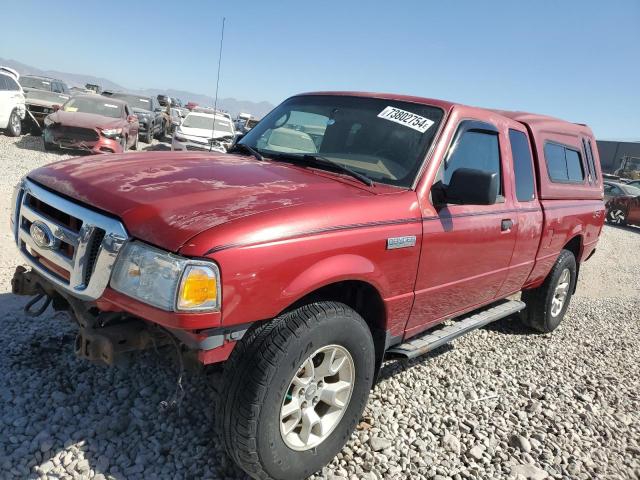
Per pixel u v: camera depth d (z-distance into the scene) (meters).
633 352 5.91
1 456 2.68
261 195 2.78
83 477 2.61
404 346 3.62
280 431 2.59
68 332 4.05
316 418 2.79
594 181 6.24
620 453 3.69
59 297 3.13
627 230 21.28
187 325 2.27
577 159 5.84
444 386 4.21
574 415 4.09
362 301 3.26
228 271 2.33
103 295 2.45
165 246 2.31
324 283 2.70
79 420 3.04
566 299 6.08
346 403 2.95
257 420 2.45
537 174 4.87
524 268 4.82
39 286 3.14
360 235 2.87
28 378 3.37
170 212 2.47
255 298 2.43
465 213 3.68
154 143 22.12
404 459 3.15
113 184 2.75
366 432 3.36
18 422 2.94
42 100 18.19
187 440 2.99
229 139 4.98
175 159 3.40
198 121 16.86
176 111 32.12
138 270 2.35
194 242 2.30
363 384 3.00
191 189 2.74
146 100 22.11
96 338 2.55
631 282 10.96
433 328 4.16
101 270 2.45
